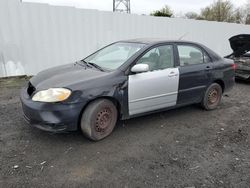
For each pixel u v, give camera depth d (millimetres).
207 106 5383
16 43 7504
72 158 3330
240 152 3707
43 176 2930
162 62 4453
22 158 3264
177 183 2922
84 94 3529
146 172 3102
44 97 3432
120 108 3967
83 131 3715
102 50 5043
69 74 3920
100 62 4500
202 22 11484
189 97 4941
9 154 3340
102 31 8820
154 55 4359
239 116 5211
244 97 6746
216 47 12453
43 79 3887
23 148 3508
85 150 3545
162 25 10211
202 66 5027
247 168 3293
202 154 3602
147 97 4223
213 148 3793
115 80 3812
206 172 3166
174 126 4547
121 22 9133
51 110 3381
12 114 4703
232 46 8891
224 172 3184
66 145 3652
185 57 4840
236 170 3238
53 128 3445
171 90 4543
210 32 11953
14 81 7289
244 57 8359
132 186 2832
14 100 5582
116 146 3705
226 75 5504
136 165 3240
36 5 7527
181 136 4152
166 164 3299
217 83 5480
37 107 3410
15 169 3029
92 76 3771
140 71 3943
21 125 4223
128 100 3998
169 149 3699
